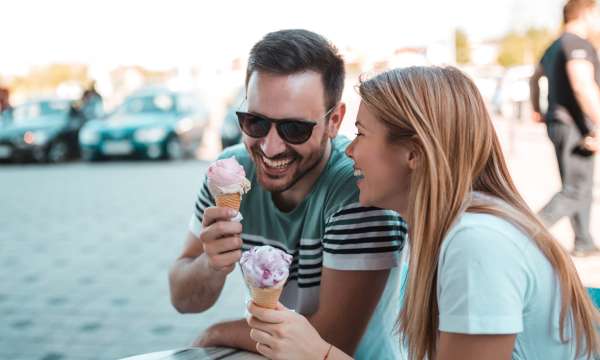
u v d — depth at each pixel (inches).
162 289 196.9
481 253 48.8
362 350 72.6
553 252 50.9
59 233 277.7
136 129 512.7
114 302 185.9
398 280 71.0
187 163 516.4
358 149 57.5
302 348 54.1
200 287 73.3
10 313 178.5
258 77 65.4
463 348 48.9
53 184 426.9
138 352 150.4
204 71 699.4
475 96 54.6
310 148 66.2
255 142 67.3
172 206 331.9
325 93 66.4
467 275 48.8
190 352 65.6
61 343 156.6
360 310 66.9
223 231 60.6
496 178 55.5
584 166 185.2
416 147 53.9
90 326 167.6
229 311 176.2
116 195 373.7
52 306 183.6
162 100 552.1
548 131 188.4
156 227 283.4
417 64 59.7
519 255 49.3
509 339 48.6
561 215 188.4
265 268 52.6
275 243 73.1
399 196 58.1
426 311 54.5
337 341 67.6
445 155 52.9
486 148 54.1
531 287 50.0
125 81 954.7
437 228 52.9
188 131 532.4
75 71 1126.4
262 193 72.9
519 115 625.0
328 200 68.2
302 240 70.6
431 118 53.2
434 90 53.8
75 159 565.0
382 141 55.7
